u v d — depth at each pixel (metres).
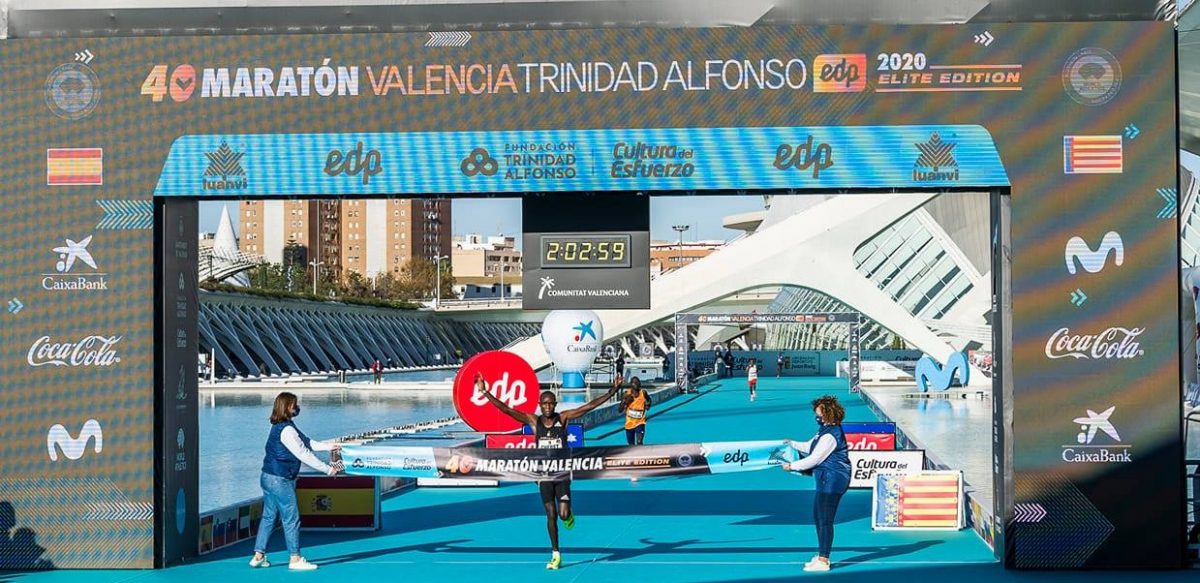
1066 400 11.72
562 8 12.24
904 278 76.38
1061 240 11.76
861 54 11.98
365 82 12.24
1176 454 11.65
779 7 12.07
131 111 12.31
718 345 105.62
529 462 12.12
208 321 86.25
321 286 154.62
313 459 12.02
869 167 11.94
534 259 12.35
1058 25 11.81
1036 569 11.73
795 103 12.03
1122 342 11.70
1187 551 11.78
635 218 12.31
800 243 63.03
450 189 12.16
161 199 12.34
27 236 12.28
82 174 12.29
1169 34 11.76
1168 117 11.73
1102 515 11.69
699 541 13.73
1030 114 11.82
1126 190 11.73
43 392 12.23
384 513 16.28
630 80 12.12
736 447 12.38
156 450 12.22
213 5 12.34
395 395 55.12
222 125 12.28
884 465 18.25
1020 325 11.77
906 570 11.80
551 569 11.95
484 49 12.23
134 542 12.12
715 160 12.05
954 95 11.89
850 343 55.47
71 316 12.24
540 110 12.17
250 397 53.44
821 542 11.79
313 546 13.53
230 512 13.73
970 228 77.69
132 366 12.17
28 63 12.35
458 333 139.88
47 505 12.16
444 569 12.00
